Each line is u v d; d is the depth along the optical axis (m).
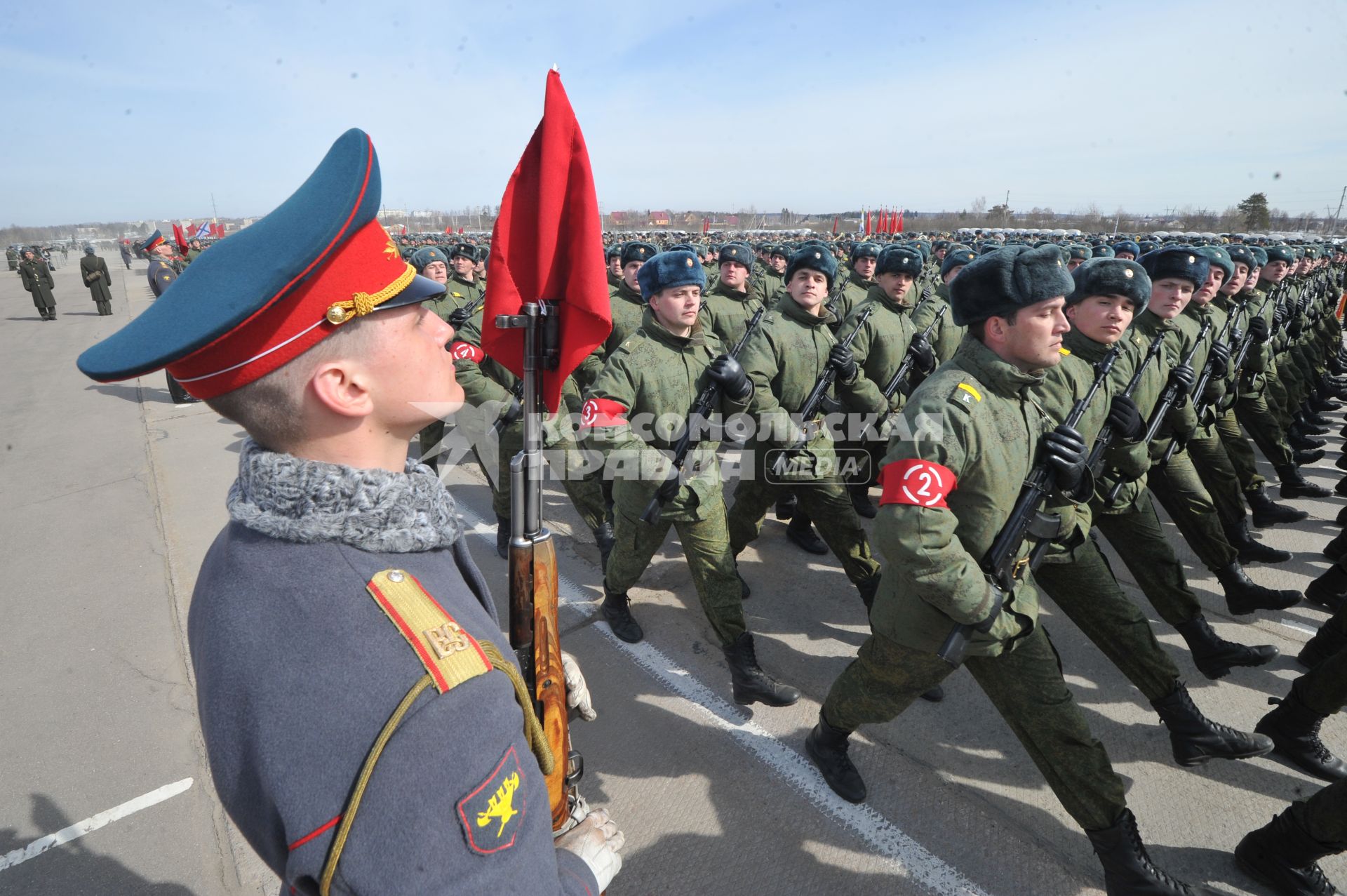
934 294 5.61
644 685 3.24
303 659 0.63
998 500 1.94
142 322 0.65
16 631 3.64
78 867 2.27
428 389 0.77
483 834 0.64
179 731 2.89
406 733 0.61
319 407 0.71
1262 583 4.01
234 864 2.28
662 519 2.98
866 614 3.84
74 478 6.00
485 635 0.76
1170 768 2.69
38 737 2.86
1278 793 2.56
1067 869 2.25
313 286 0.67
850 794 2.53
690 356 3.23
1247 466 4.71
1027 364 2.01
